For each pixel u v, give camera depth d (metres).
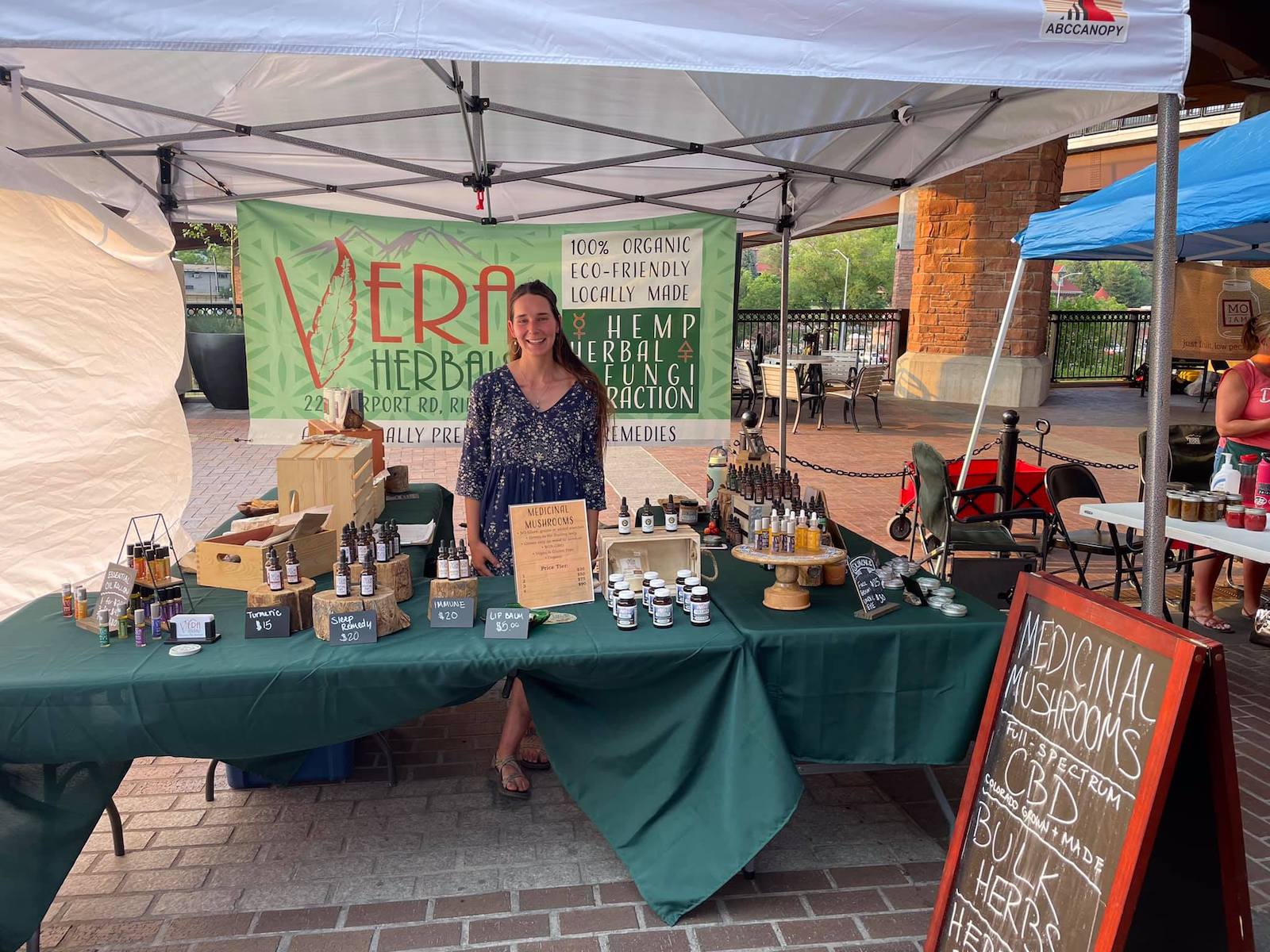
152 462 4.75
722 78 3.73
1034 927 2.02
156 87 3.70
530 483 3.31
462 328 5.43
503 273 5.40
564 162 4.69
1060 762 2.07
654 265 5.41
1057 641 2.18
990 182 15.19
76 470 4.39
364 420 5.13
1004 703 2.31
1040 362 15.61
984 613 2.85
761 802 2.54
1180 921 2.01
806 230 5.32
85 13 1.87
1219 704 1.82
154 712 2.33
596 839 3.05
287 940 2.52
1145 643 1.92
